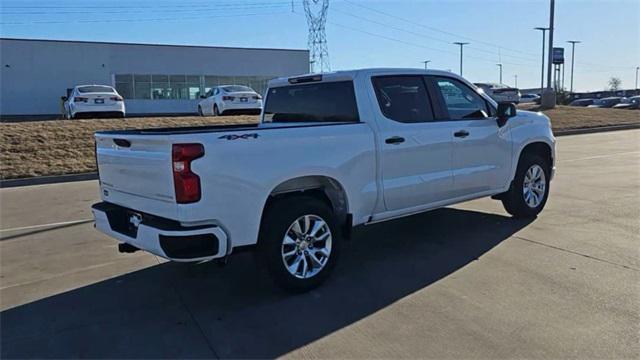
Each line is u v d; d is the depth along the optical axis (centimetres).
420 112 589
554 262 532
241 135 439
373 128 536
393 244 617
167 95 4069
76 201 978
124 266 569
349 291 477
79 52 3747
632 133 2188
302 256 479
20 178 1236
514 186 696
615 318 404
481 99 659
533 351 358
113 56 3853
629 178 1031
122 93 3909
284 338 391
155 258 596
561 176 1069
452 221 714
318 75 581
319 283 485
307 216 477
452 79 631
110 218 495
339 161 501
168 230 416
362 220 534
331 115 573
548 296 448
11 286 514
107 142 506
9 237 706
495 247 589
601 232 636
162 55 4012
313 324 413
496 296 451
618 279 482
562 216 722
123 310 450
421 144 572
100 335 404
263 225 460
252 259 580
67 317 438
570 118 2628
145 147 447
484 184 650
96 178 1292
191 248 420
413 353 361
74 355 374
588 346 363
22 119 2730
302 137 476
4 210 902
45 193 1084
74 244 664
